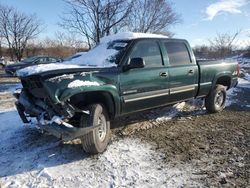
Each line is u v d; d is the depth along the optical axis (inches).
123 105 190.5
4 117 272.8
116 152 181.8
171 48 230.7
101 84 172.1
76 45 1127.6
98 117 172.7
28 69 166.6
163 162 166.6
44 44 1814.7
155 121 252.1
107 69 181.0
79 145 194.5
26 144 200.1
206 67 259.3
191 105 315.6
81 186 141.3
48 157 176.2
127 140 203.6
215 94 275.7
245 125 242.2
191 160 169.2
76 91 157.6
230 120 258.1
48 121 161.9
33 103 176.1
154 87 209.0
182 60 239.0
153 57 213.0
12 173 156.4
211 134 217.3
